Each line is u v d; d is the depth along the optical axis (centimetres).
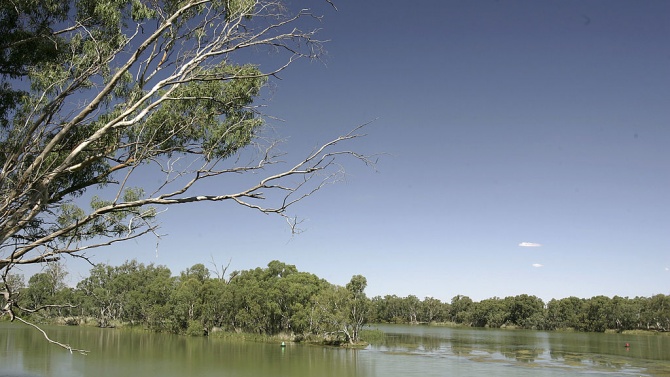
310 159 952
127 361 4650
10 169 940
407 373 4128
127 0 1032
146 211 1003
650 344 7962
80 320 10025
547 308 15262
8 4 1012
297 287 7706
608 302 13012
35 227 1058
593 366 4712
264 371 4184
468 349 6575
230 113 1119
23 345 5762
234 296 8306
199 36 986
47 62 1090
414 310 18662
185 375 3906
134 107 923
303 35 989
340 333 7400
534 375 4066
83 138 1073
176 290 9125
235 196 959
